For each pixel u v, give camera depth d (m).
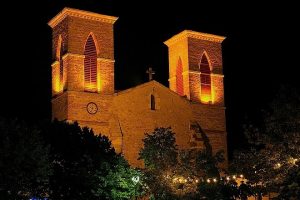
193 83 67.12
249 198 60.28
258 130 45.03
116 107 61.62
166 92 64.81
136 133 61.75
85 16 62.62
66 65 61.00
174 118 64.50
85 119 59.97
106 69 62.56
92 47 62.75
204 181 48.88
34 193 42.25
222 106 68.50
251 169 47.75
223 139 67.50
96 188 44.53
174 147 50.16
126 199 47.56
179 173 48.84
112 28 64.06
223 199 48.50
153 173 49.00
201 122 66.44
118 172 46.47
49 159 43.22
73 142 46.44
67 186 44.03
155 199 48.75
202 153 49.81
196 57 68.06
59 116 61.50
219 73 69.38
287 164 41.69
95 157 45.91
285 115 42.78
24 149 37.25
